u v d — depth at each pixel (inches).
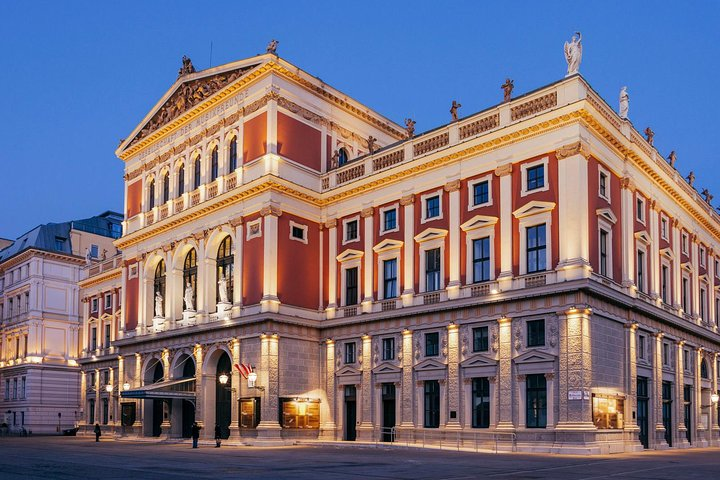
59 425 3607.3
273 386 1939.0
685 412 1996.8
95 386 2935.5
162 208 2450.8
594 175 1622.8
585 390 1482.5
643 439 1711.4
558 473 1034.1
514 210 1670.8
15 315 3784.5
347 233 2084.2
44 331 3641.7
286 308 2007.9
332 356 2039.9
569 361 1510.8
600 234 1625.2
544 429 1525.6
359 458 1354.6
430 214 1868.8
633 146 1758.1
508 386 1611.7
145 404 2409.0
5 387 3782.0
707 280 2290.8
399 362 1859.0
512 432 1572.3
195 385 2171.5
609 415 1544.0
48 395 3599.9
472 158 1781.5
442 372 1753.2
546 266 1596.9
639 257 1813.5
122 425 2496.3
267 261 1988.2
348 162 2111.2
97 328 3026.6
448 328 1755.7
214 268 2226.9
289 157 2085.4
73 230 3934.5
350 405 2006.6
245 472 1068.5
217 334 2112.5
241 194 2079.2
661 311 1814.7
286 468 1136.8
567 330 1526.8
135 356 2476.6
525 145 1675.7
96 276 3038.9
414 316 1839.3
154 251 2450.8
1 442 2261.3
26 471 1100.5
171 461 1311.5
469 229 1755.7
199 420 2124.8
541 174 1644.9
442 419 1732.3
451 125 1839.3
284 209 2050.9
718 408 2212.1
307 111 2164.1
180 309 2331.4
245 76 2123.5
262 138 2070.6
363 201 2041.1
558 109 1594.5
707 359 2181.3
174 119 2397.9
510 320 1636.3
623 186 1749.5
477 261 1745.8
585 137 1598.2
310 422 1998.0
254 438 1918.1
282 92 2096.5
